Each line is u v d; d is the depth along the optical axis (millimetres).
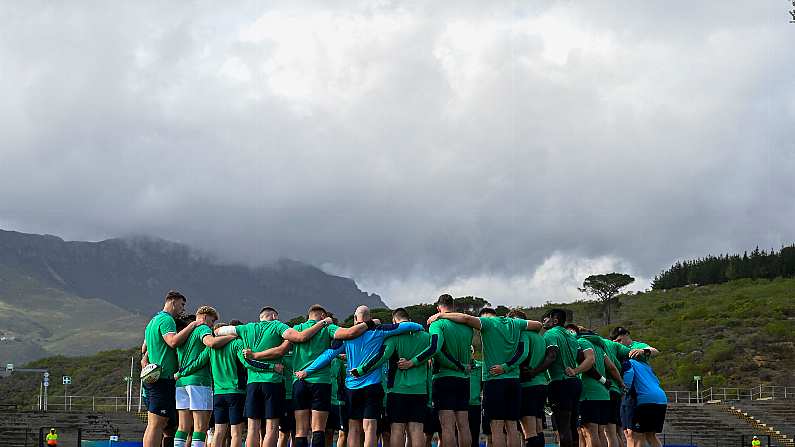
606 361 16906
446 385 14602
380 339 14414
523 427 15203
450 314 14695
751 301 105375
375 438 14500
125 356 106375
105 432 49844
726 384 75812
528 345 14992
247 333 15141
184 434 15125
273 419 14875
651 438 17438
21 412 55500
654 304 119875
